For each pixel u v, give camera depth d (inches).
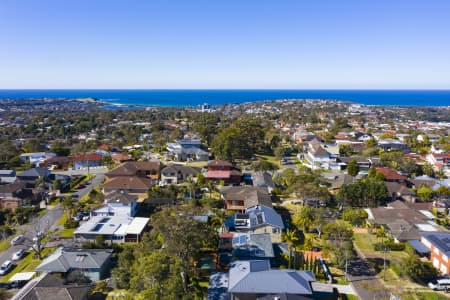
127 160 3937.0
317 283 1585.9
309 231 2201.0
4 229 2129.7
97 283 1625.2
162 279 1349.7
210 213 2395.4
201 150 4215.1
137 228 2107.5
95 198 2679.6
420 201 2819.9
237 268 1493.6
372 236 2161.7
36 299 1365.7
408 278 1675.7
